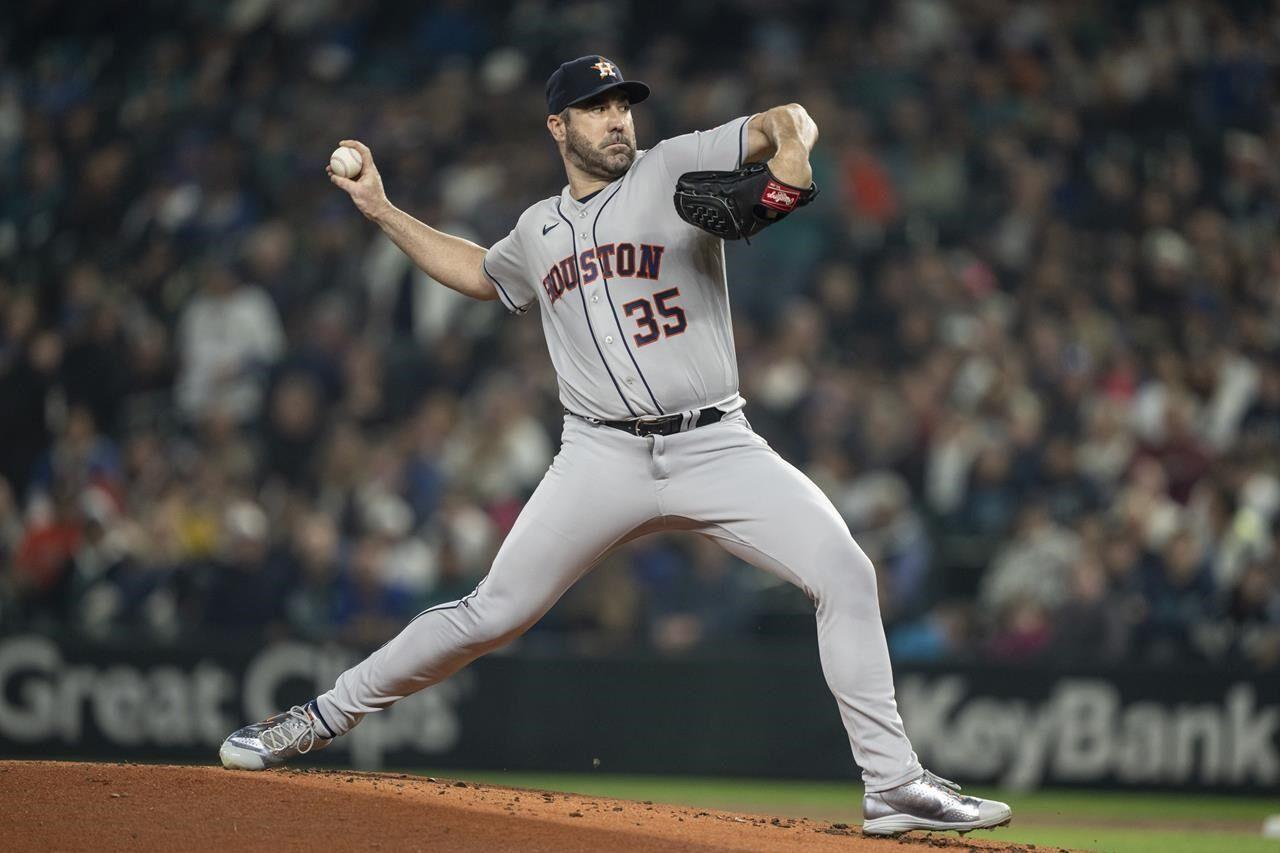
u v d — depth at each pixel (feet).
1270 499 136.46
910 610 124.77
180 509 127.95
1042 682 117.80
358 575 121.49
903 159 168.35
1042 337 146.82
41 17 195.42
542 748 118.42
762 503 52.95
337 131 170.19
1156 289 162.09
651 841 50.06
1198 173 177.06
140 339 149.69
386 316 150.71
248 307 148.87
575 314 54.19
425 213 158.81
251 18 189.37
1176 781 117.29
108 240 165.68
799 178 49.67
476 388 145.18
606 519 54.34
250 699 115.55
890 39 184.14
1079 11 188.85
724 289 54.44
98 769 55.36
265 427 142.10
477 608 55.57
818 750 118.83
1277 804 115.75
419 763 117.19
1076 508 132.46
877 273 159.94
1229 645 123.44
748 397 140.36
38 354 145.48
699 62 185.16
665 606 124.16
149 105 176.96
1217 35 190.60
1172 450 136.56
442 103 174.09
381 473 131.23
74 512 126.93
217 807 50.90
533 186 162.61
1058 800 114.11
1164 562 124.98
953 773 116.88
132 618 123.34
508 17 188.85
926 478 135.03
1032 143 174.81
